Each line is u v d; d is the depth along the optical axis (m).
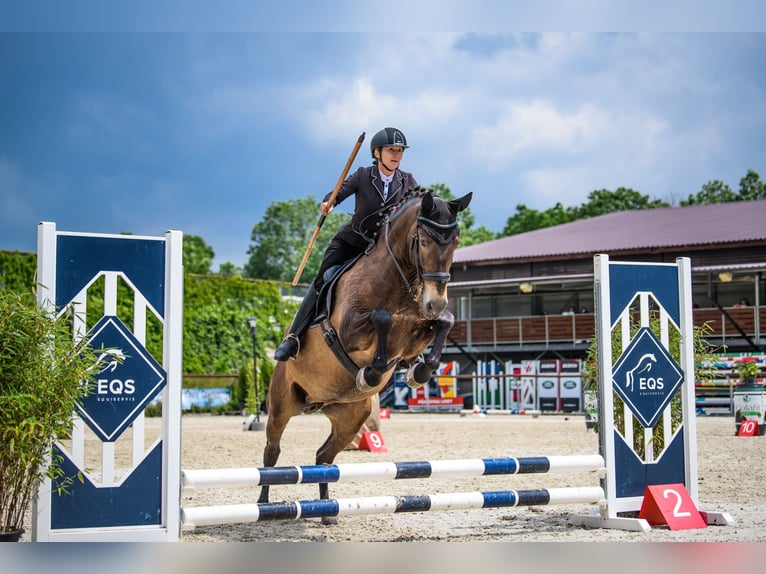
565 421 23.91
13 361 5.17
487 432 18.91
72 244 5.52
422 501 6.20
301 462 12.41
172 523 5.61
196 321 33.88
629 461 6.88
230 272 87.62
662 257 32.03
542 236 38.84
